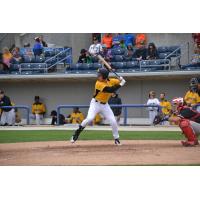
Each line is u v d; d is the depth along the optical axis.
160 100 52.53
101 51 55.09
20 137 35.97
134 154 25.56
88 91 56.88
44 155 25.59
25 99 57.75
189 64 53.41
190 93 46.09
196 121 29.00
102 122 52.25
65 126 47.97
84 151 26.97
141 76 53.75
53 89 57.28
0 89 58.19
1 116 50.50
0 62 57.44
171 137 35.25
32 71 56.91
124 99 55.81
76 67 55.66
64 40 63.28
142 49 55.19
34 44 61.81
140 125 48.81
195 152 26.17
